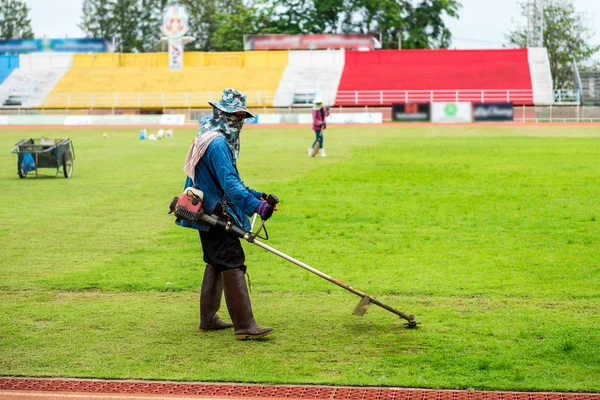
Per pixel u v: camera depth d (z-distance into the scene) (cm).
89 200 1508
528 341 657
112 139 3569
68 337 677
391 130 4244
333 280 677
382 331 689
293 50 7262
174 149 2870
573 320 718
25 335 682
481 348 641
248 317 670
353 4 8906
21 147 1872
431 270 921
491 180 1805
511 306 769
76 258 994
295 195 1556
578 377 576
